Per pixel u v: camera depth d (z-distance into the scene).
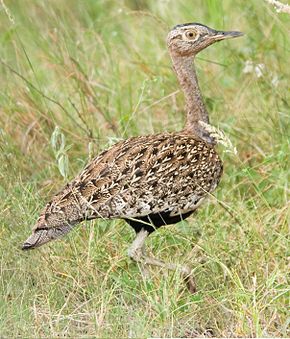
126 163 15.94
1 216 16.92
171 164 16.16
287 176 18.52
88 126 19.70
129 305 15.58
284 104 20.22
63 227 15.50
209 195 16.94
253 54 21.53
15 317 14.63
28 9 24.08
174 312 15.04
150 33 24.36
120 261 16.62
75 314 14.93
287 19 21.58
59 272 16.08
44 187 18.61
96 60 23.30
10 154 19.03
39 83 21.75
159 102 21.00
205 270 16.36
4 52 23.27
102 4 25.55
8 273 15.89
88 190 15.66
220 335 14.80
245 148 19.81
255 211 17.52
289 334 14.79
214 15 23.11
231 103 21.02
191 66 17.39
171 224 16.83
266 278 15.63
